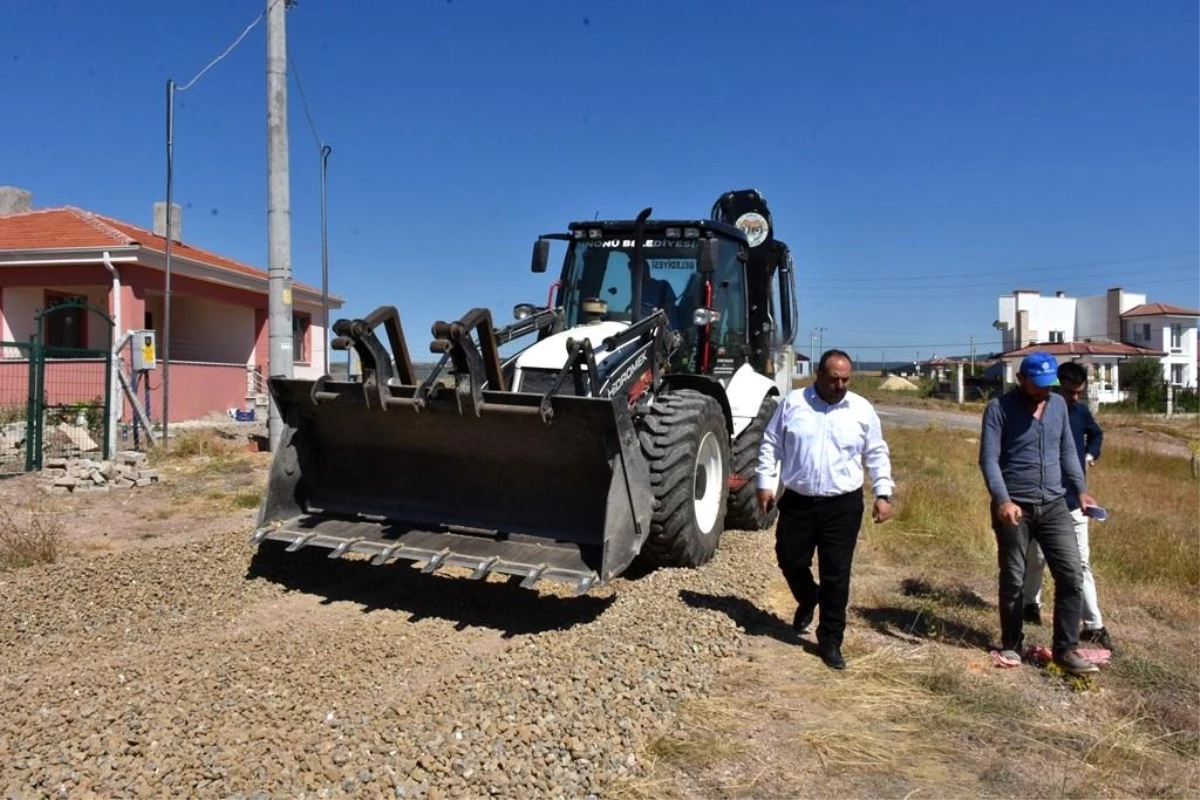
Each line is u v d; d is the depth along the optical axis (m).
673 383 7.12
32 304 16.48
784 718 4.28
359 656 4.82
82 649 4.91
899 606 6.09
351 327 5.50
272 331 12.04
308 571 6.38
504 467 5.85
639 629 5.09
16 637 5.03
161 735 3.73
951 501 9.44
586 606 5.82
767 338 9.76
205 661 4.65
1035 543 5.75
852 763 3.88
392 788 3.36
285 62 11.93
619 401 5.29
